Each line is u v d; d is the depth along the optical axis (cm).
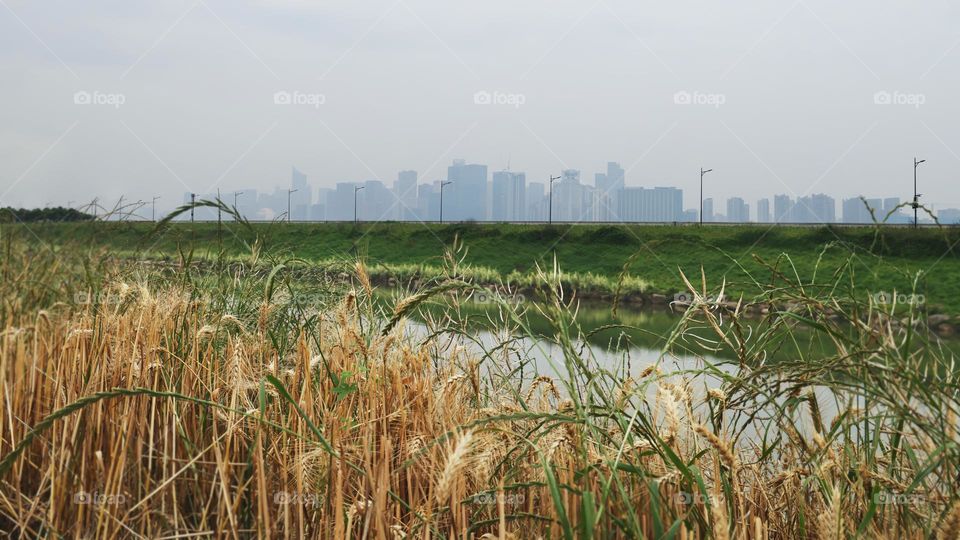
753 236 2561
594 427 162
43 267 302
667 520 167
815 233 2384
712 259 2212
